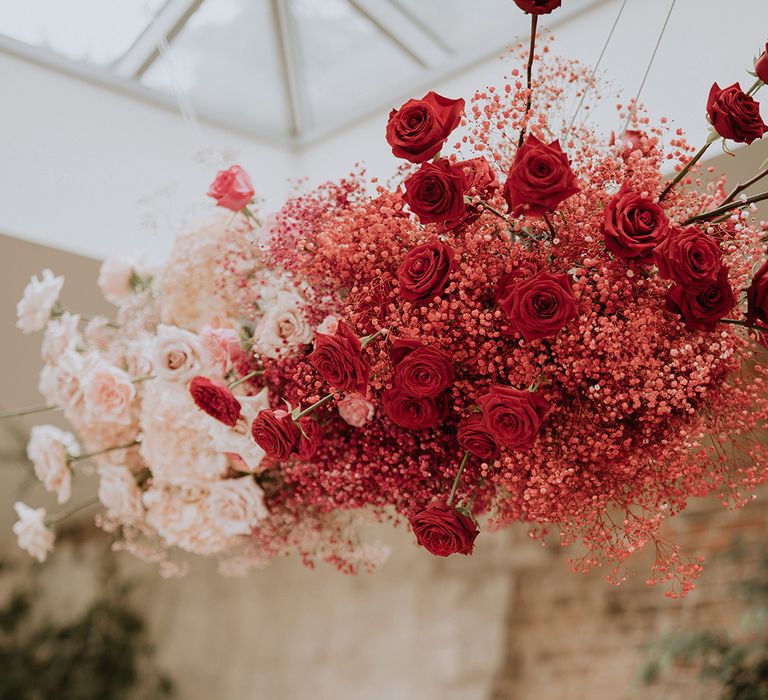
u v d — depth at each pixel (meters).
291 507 1.72
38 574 4.93
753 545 3.21
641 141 1.30
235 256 1.63
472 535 1.25
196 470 1.70
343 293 1.46
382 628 4.02
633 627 3.37
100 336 1.98
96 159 2.76
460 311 1.27
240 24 2.78
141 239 2.78
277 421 1.29
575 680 3.44
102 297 2.96
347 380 1.23
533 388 1.21
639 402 1.21
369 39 2.78
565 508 1.31
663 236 1.12
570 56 2.35
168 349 1.59
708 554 3.29
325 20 2.77
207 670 4.57
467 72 2.72
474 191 1.27
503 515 1.48
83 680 4.74
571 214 1.25
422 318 1.31
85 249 2.65
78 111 2.77
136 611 4.89
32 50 2.73
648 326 1.21
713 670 3.12
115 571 4.95
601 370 1.24
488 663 3.67
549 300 1.15
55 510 4.71
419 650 3.87
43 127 2.68
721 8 2.10
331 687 4.09
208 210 1.85
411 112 1.19
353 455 1.46
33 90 2.70
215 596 4.69
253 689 4.37
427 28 2.70
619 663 3.36
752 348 1.28
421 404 1.28
